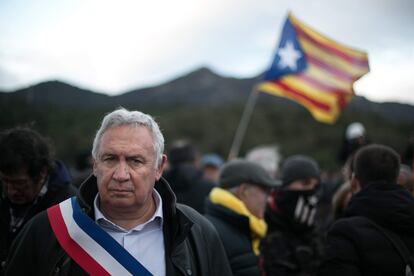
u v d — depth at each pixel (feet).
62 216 5.97
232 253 8.51
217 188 9.43
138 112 6.14
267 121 155.84
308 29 16.96
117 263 5.75
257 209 9.31
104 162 5.85
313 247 10.78
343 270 7.21
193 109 165.37
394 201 7.41
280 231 10.77
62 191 7.82
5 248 7.48
